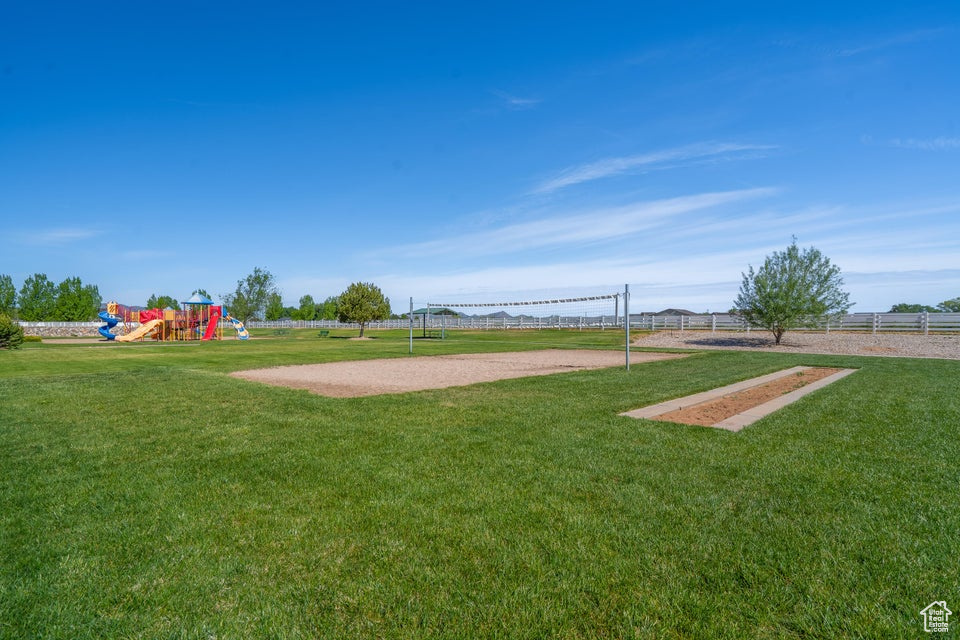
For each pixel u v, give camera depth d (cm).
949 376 1152
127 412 718
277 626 228
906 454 492
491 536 314
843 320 2983
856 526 326
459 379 1184
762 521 335
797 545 300
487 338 3541
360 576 270
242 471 444
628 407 756
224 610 241
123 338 3553
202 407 757
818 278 2416
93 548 300
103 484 412
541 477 425
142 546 303
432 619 232
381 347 2653
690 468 448
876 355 1956
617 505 363
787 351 2230
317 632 224
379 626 228
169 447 526
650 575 268
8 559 287
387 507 361
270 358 1898
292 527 329
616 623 229
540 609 239
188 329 3844
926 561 281
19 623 229
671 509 355
